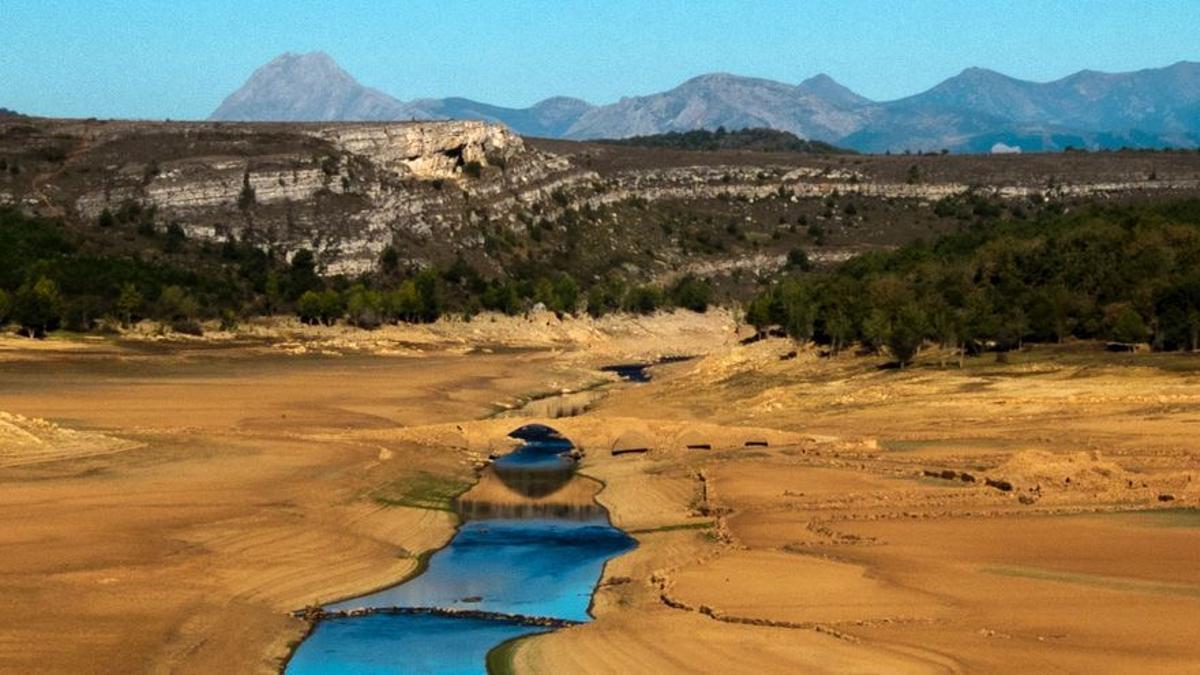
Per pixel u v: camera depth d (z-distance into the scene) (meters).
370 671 46.31
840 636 45.84
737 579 55.38
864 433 102.44
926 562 56.81
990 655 42.47
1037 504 70.12
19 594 51.44
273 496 74.56
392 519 73.00
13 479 74.69
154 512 68.00
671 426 107.94
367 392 138.12
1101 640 43.69
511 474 93.25
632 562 63.06
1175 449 86.56
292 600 55.44
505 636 50.78
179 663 45.16
